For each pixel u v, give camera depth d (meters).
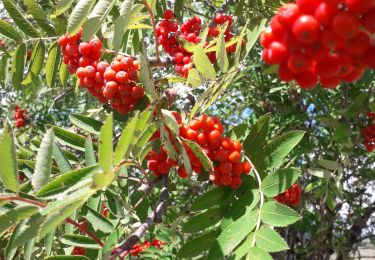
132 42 0.44
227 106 0.86
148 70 0.27
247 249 0.23
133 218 0.35
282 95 0.62
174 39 0.42
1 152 0.21
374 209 0.95
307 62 0.17
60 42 0.35
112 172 0.19
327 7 0.16
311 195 0.77
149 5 0.31
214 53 0.39
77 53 0.34
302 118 0.57
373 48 0.17
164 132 0.26
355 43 0.16
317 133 0.66
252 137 0.31
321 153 0.60
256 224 0.25
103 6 0.27
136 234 0.26
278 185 0.27
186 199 0.75
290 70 0.19
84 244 0.29
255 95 0.72
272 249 0.23
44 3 0.49
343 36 0.16
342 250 0.94
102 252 0.26
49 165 0.22
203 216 0.28
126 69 0.32
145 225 0.27
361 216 0.97
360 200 0.94
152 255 0.60
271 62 0.18
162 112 0.26
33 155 0.47
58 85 0.82
